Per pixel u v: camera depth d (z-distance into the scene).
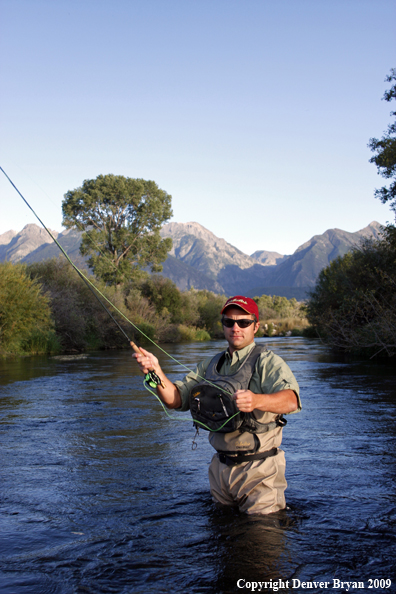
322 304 26.84
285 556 2.57
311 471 4.18
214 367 3.34
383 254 19.28
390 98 17.23
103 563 2.51
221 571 2.41
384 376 11.56
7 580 2.35
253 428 3.12
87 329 25.05
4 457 4.66
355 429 5.90
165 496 3.53
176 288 43.78
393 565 2.49
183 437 5.48
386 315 16.19
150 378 3.26
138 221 42.47
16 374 12.20
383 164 17.38
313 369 13.41
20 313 18.45
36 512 3.25
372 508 3.28
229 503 3.31
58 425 6.11
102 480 3.93
